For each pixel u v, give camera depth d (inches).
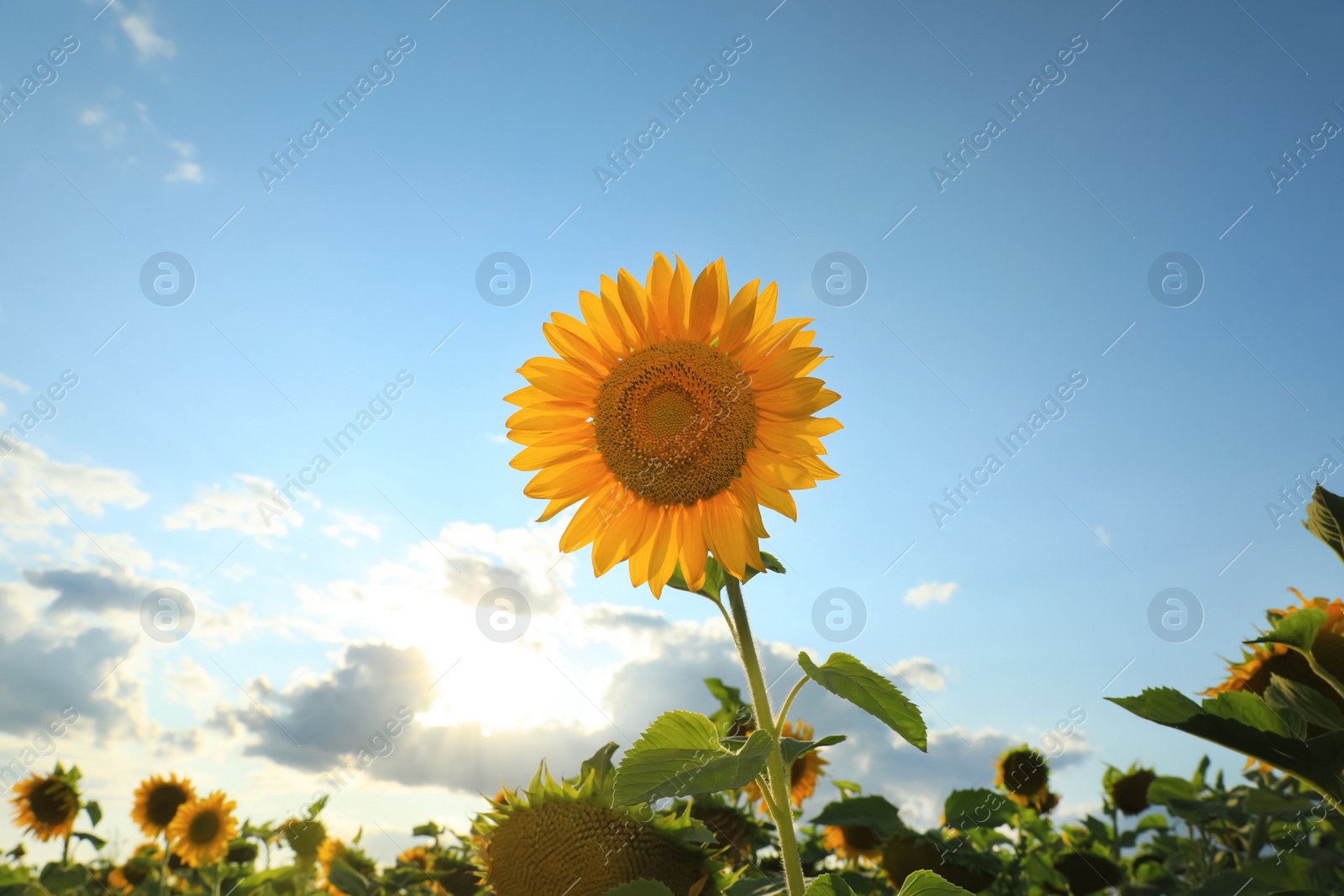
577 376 153.6
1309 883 135.6
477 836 135.9
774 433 139.5
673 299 145.4
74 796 328.5
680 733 111.2
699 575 136.4
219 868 315.3
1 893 291.3
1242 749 106.4
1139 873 240.1
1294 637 116.7
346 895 235.9
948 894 101.7
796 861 109.3
